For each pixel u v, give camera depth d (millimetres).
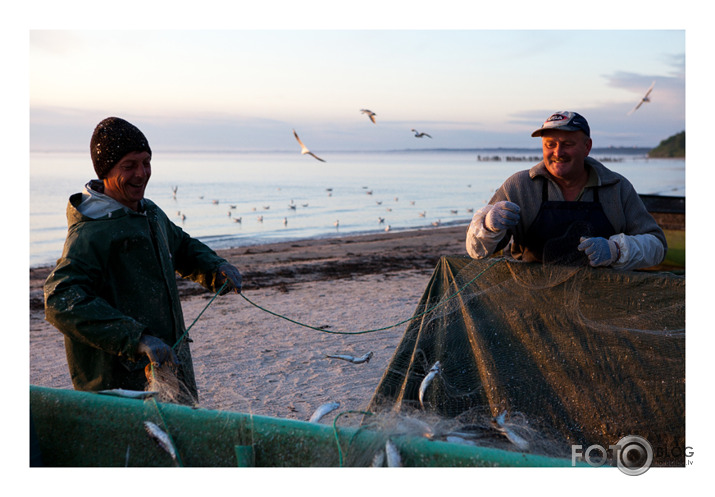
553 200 3428
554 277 3408
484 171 118062
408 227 29922
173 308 3471
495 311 3557
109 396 2795
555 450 3092
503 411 3391
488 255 3471
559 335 3398
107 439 2705
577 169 3330
